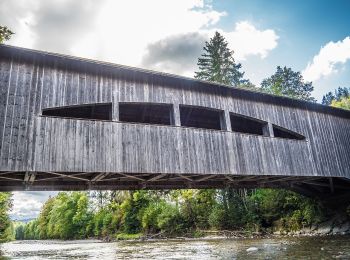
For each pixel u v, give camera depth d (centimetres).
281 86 4334
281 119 1505
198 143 1228
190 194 3128
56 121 1009
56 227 5734
